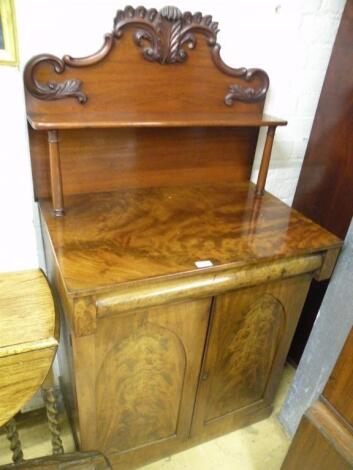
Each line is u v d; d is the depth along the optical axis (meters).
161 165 1.21
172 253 0.90
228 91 1.16
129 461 1.21
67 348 1.04
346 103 1.25
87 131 1.05
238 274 0.92
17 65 0.85
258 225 1.07
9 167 0.97
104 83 1.00
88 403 0.98
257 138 1.32
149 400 1.09
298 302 1.15
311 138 1.43
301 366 1.31
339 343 1.14
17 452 0.91
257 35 1.17
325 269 1.06
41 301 0.90
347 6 1.21
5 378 0.77
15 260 1.11
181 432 1.24
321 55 1.30
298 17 1.19
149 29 0.99
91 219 1.01
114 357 0.93
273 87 1.30
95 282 0.77
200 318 0.98
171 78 1.07
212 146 1.25
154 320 0.91
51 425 0.97
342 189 1.33
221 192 1.26
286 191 1.58
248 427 1.43
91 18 0.95
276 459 1.33
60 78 0.95
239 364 1.18
